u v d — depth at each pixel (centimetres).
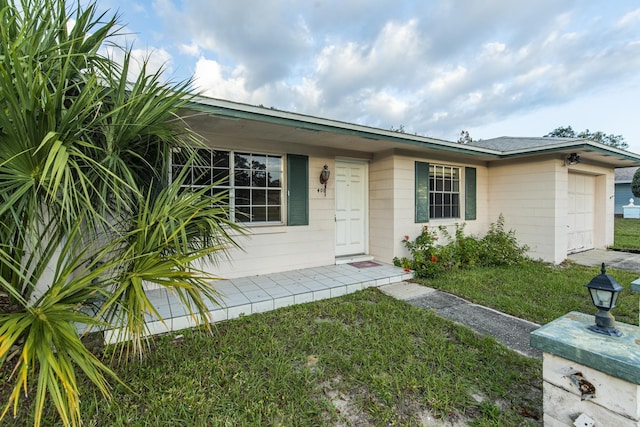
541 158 632
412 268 526
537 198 641
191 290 201
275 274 493
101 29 236
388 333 294
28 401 193
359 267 543
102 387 153
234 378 219
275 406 191
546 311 350
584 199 769
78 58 228
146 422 175
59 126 176
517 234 677
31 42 185
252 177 489
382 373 227
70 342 144
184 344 272
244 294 387
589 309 359
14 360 220
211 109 333
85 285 174
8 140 163
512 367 236
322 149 548
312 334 294
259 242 490
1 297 203
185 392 202
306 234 536
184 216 229
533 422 177
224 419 179
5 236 190
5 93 152
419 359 247
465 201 694
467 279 487
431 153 613
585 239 775
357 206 614
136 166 258
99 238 228
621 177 1884
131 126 218
